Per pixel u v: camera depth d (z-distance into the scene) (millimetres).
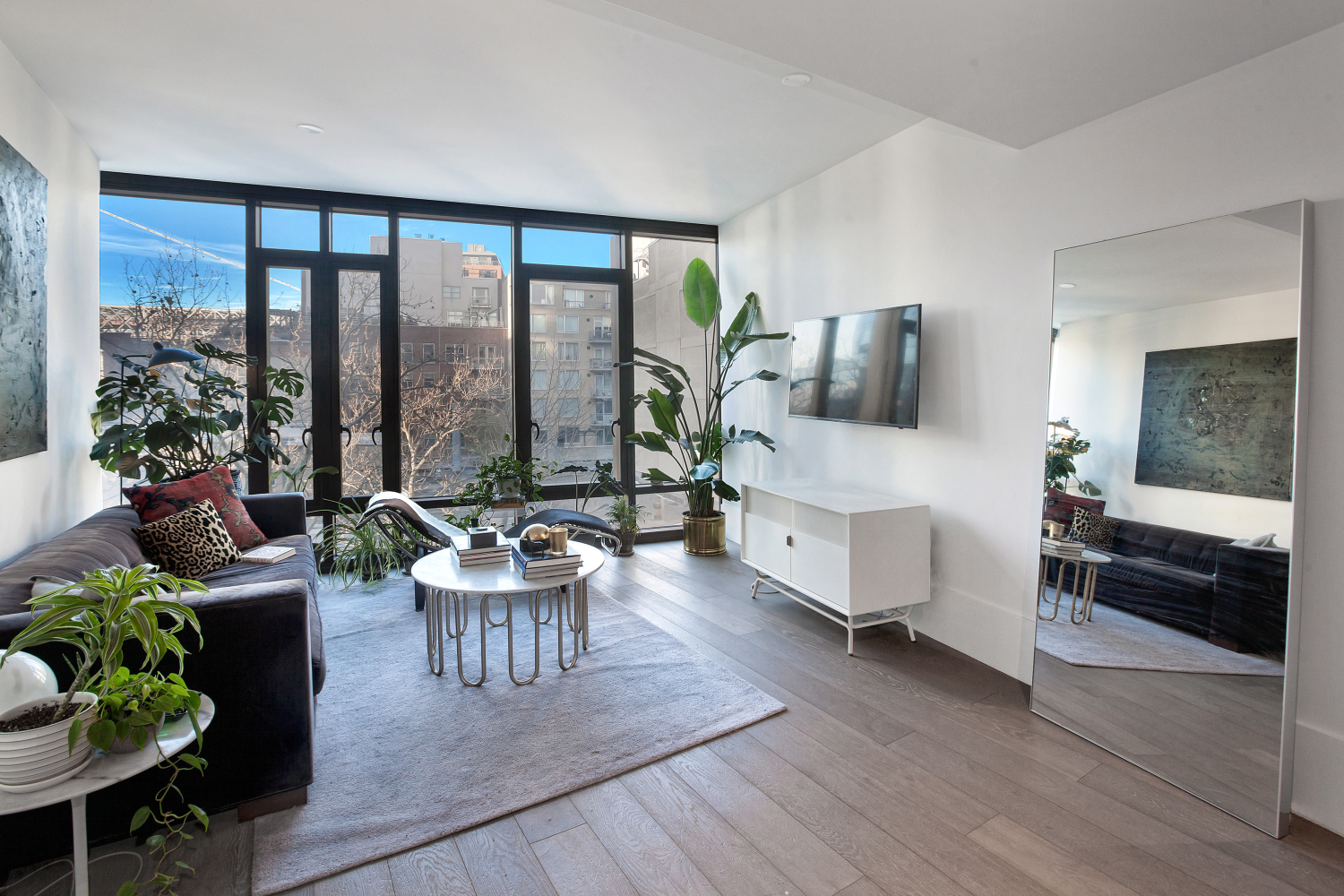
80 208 3301
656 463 5289
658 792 2006
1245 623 1935
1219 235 2039
